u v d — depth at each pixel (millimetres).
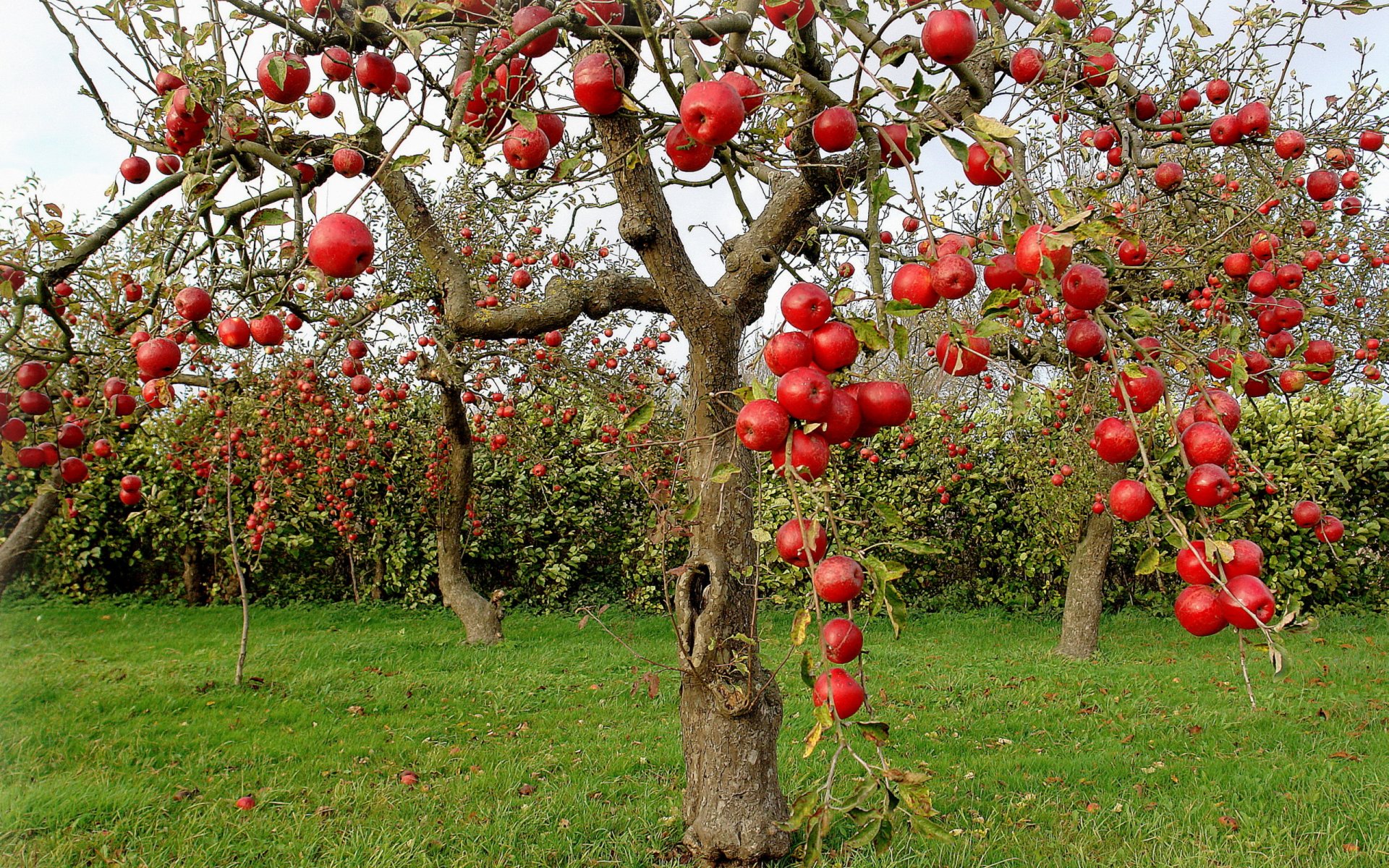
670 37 1788
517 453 8312
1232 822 3471
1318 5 2818
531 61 1868
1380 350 4836
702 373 3072
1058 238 1217
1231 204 3416
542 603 9789
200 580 9781
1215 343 3752
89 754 4211
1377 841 3262
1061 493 7152
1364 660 6469
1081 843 3291
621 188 2789
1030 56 2529
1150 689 5777
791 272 3148
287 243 2312
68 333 2059
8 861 3105
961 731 4895
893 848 3211
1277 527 7754
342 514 8062
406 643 7297
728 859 3109
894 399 1338
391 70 1994
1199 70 3943
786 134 2119
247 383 5754
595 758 4328
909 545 1316
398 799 3748
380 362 6121
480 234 5906
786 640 7367
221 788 3844
